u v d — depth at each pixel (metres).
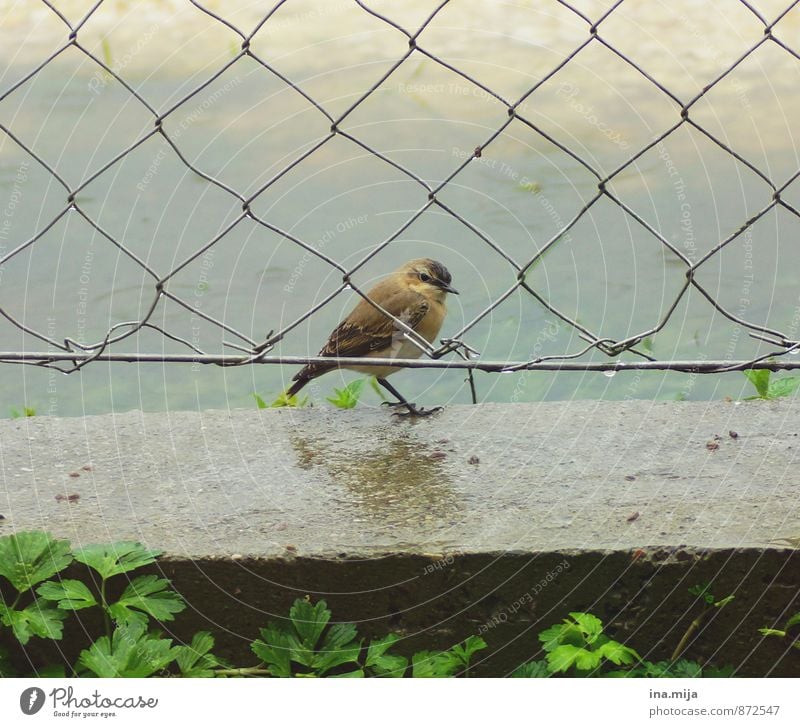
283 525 6.04
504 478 6.66
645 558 5.63
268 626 5.68
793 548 5.63
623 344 6.38
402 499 6.39
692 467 6.74
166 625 5.72
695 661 5.72
